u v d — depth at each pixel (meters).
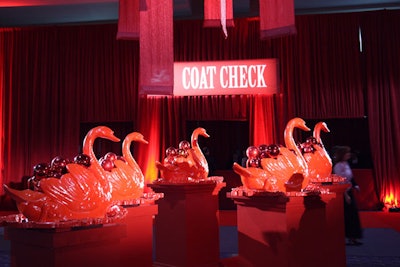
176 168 4.37
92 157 2.56
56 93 10.03
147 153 9.66
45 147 10.01
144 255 3.21
